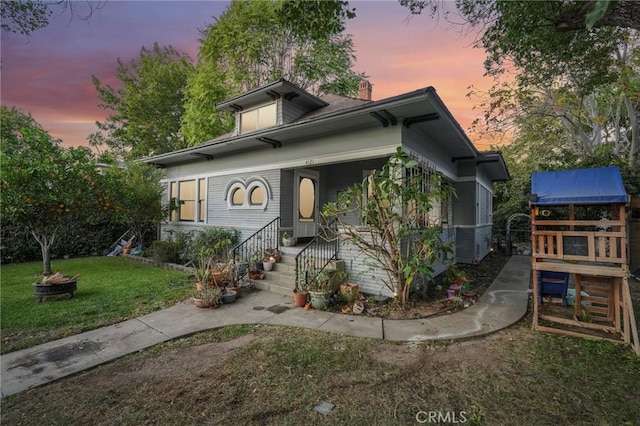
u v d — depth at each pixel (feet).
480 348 12.15
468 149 27.43
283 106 30.60
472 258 32.32
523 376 9.94
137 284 22.91
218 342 12.97
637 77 30.71
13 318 15.65
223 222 31.45
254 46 50.26
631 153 34.83
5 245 32.48
